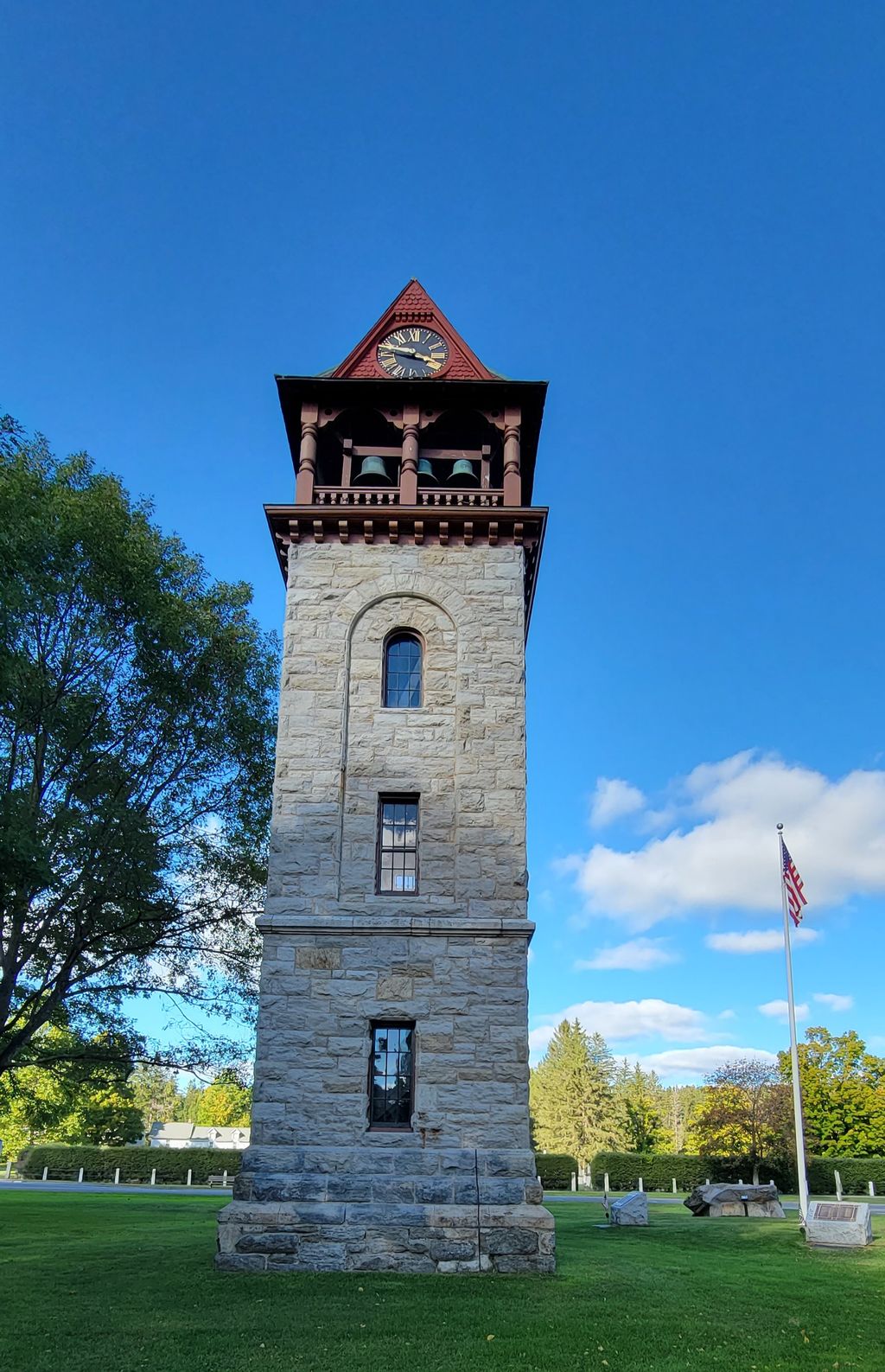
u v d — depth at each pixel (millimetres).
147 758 27359
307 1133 17984
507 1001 18812
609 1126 83500
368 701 21359
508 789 20500
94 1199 35375
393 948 19156
